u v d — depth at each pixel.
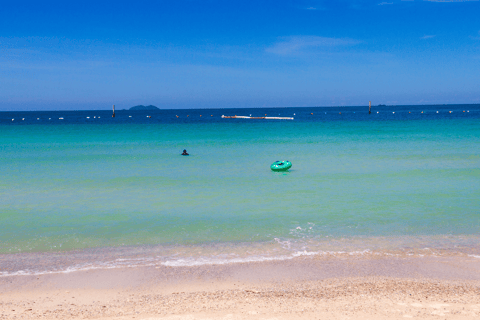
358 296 8.02
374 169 24.28
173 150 35.44
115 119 122.12
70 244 11.36
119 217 14.12
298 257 10.29
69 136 51.16
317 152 33.28
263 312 7.20
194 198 17.09
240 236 12.02
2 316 7.18
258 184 20.11
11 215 14.38
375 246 11.06
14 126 76.94
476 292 8.19
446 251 10.64
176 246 11.18
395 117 112.81
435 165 25.39
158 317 6.96
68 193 18.05
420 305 7.51
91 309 7.50
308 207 15.45
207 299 7.93
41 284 8.74
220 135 53.03
